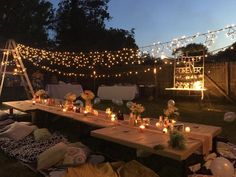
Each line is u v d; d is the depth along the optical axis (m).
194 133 3.64
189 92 11.63
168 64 12.40
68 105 5.91
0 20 18.38
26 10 19.22
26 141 4.88
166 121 3.94
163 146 3.03
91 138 5.16
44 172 3.63
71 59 13.80
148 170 3.36
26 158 4.14
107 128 4.05
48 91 11.37
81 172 3.28
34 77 12.09
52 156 3.78
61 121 6.59
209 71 11.16
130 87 11.76
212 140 3.79
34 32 19.38
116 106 10.13
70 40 18.44
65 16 18.97
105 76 14.32
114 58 13.23
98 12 20.12
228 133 5.78
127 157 4.21
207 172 3.47
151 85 12.97
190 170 3.45
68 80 14.43
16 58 9.50
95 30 18.95
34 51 12.53
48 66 14.32
